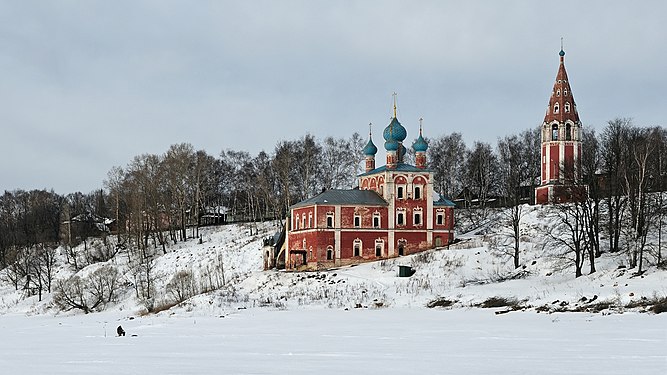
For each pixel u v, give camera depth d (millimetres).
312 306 81688
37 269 132000
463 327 54875
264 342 46656
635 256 81000
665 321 53625
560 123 129250
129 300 106438
